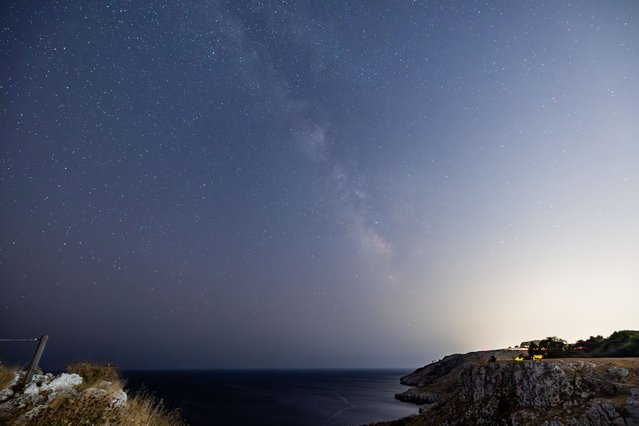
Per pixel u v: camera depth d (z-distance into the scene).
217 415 61.16
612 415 20.55
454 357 134.75
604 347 41.75
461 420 29.28
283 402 87.31
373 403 84.94
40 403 8.42
